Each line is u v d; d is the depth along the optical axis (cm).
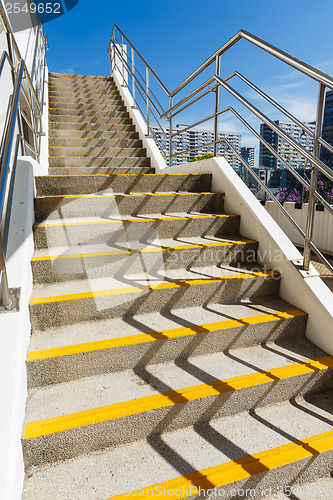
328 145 153
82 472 104
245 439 119
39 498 94
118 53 600
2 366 104
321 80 148
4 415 92
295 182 520
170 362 147
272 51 176
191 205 252
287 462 109
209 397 125
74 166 372
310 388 146
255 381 134
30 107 255
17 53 218
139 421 116
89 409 115
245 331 160
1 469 82
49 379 128
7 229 127
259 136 210
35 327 147
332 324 156
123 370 139
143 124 480
